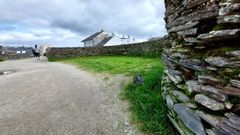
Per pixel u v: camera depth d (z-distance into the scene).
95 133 6.08
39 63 28.25
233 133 2.91
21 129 6.59
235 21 2.89
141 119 6.40
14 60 36.81
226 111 3.12
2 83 13.41
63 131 6.32
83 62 22.95
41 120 7.18
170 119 5.61
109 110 7.58
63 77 14.60
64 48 33.09
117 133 5.95
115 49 28.81
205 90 3.60
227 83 3.09
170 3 5.67
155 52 22.34
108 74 13.71
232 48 3.06
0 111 8.20
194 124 4.02
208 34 3.39
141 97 7.73
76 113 7.61
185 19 4.40
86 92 10.16
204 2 3.65
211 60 3.40
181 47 4.77
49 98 9.59
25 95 10.29
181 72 4.80
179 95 4.84
